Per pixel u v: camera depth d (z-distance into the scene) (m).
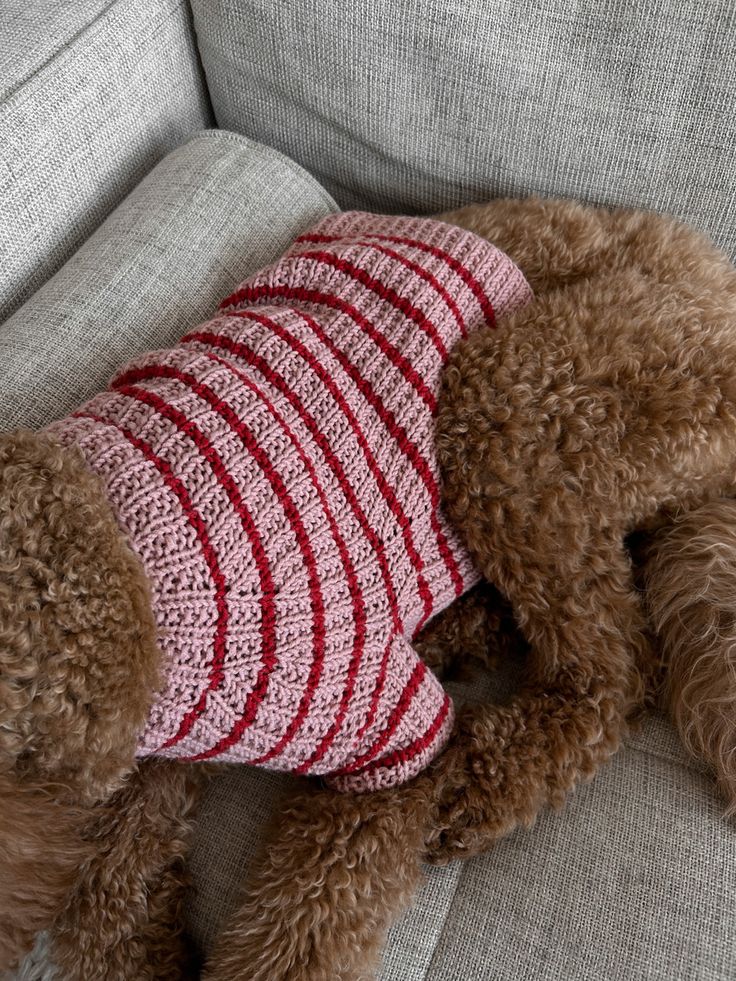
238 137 0.92
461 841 0.65
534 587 0.70
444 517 0.71
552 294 0.76
